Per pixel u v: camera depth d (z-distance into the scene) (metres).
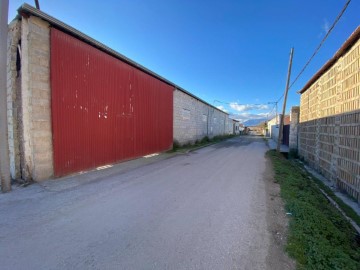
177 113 15.05
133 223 3.48
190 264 2.46
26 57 5.46
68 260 2.52
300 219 3.69
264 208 4.23
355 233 3.77
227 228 3.36
